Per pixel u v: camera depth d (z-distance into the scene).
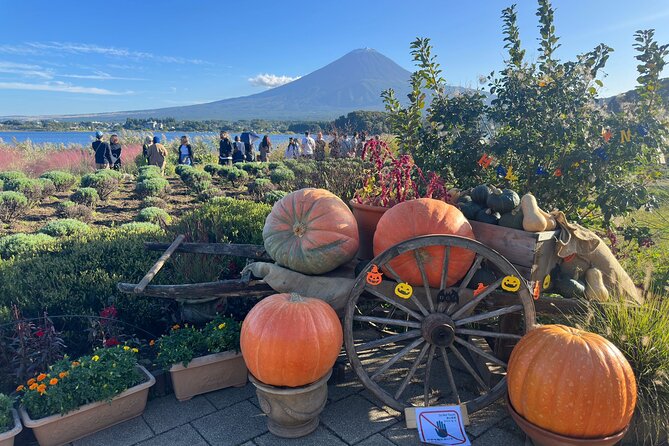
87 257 4.83
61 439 2.88
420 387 3.55
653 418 2.75
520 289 2.89
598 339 2.59
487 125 5.32
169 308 4.22
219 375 3.48
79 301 4.06
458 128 5.20
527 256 2.98
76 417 2.90
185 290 3.21
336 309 3.25
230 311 4.18
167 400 3.41
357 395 3.47
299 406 2.91
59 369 2.99
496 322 4.03
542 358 2.57
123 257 4.82
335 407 3.31
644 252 4.89
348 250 3.29
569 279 3.20
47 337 3.38
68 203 9.17
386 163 4.63
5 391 3.28
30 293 4.05
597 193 4.68
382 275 3.18
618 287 3.27
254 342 2.83
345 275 3.38
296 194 3.47
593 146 4.47
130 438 2.96
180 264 4.58
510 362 2.78
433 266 2.99
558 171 4.43
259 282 3.36
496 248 3.16
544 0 4.80
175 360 3.26
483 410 3.28
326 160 15.43
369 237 3.57
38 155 19.12
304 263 3.27
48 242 5.64
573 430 2.49
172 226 5.88
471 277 2.98
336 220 3.28
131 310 4.10
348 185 7.59
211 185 12.40
